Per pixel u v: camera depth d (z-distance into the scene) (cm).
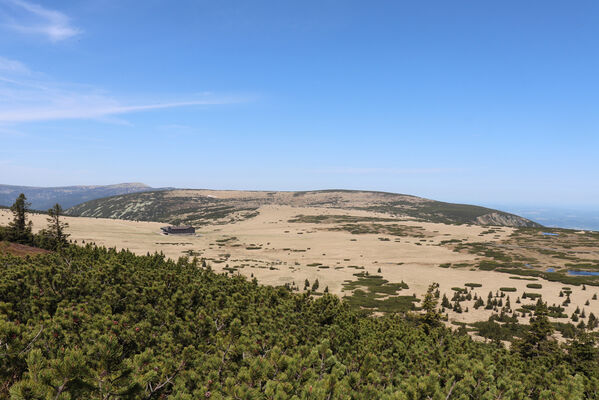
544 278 6906
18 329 705
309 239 13500
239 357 985
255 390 741
